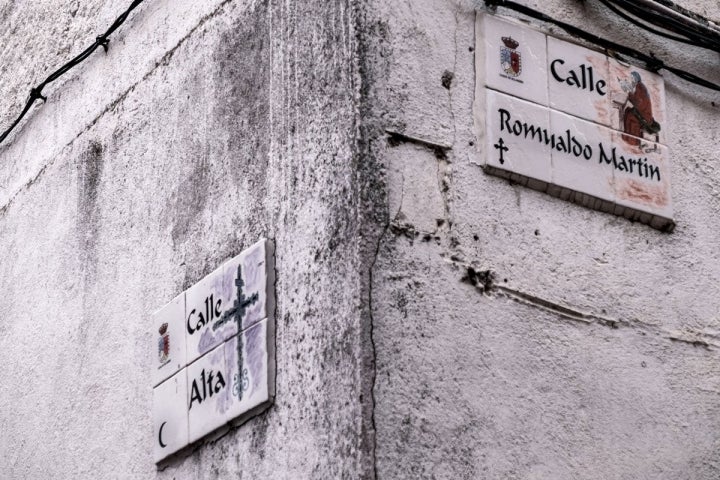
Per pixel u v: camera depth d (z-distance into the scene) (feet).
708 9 15.15
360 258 11.48
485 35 13.07
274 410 11.84
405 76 12.44
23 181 17.70
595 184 13.14
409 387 11.28
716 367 13.20
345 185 11.85
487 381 11.75
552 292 12.52
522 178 12.71
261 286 12.36
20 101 18.39
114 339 14.56
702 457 12.71
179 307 13.51
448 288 11.89
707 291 13.52
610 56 13.88
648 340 12.92
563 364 12.29
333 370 11.36
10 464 15.85
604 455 12.15
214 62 14.25
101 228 15.48
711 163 14.25
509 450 11.62
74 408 14.92
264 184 12.88
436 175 12.25
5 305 17.17
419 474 11.03
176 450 12.87
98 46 16.60
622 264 13.10
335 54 12.48
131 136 15.46
